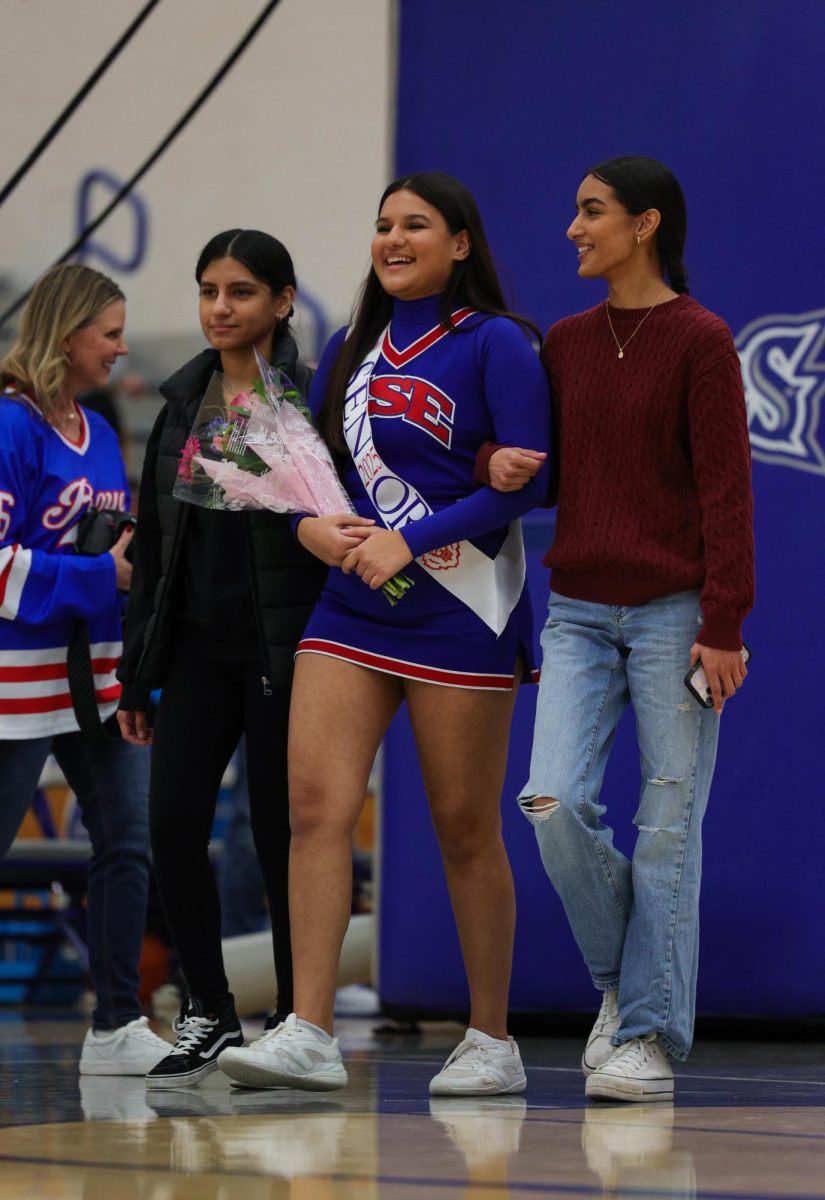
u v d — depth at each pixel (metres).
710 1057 9.98
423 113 11.98
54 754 9.86
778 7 11.02
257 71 19.52
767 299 10.95
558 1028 11.52
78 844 16.23
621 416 7.73
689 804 7.72
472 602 7.69
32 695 9.43
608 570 7.75
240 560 8.44
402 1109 7.13
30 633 9.41
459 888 7.95
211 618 8.50
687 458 7.74
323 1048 7.49
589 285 11.48
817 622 10.80
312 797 7.61
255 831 8.57
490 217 11.76
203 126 19.80
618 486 7.75
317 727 7.65
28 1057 10.24
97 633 9.63
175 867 8.59
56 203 20.33
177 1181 5.14
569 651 7.86
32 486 9.45
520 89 11.71
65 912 16.11
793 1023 10.73
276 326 8.75
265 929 15.21
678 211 7.85
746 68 11.08
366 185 19.19
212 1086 8.34
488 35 11.81
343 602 7.80
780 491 10.88
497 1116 6.84
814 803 10.75
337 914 7.58
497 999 7.96
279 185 19.58
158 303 20.50
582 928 7.95
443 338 7.84
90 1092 8.05
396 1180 5.14
